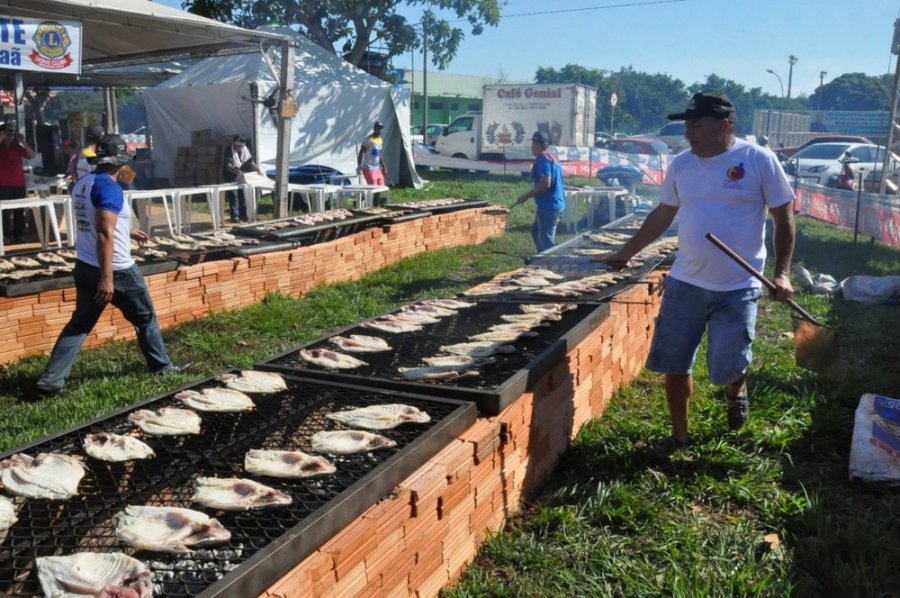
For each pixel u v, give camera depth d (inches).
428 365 162.1
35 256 286.4
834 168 815.1
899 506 145.7
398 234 421.1
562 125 1067.9
